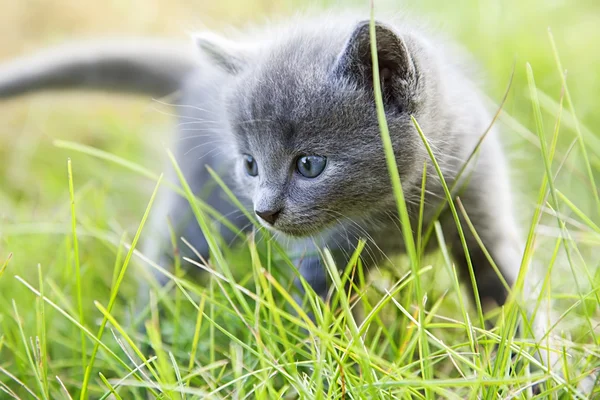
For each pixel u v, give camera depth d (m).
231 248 0.72
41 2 1.05
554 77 0.86
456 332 0.66
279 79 0.62
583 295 0.62
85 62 0.76
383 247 0.66
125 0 1.10
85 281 0.71
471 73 0.69
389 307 0.67
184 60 0.76
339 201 0.62
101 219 0.76
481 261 0.66
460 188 0.64
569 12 1.01
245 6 1.10
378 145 0.62
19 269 0.72
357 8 0.73
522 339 0.60
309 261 0.66
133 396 0.64
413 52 0.61
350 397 0.60
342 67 0.61
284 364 0.60
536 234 0.64
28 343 0.67
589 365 0.61
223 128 0.67
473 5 0.94
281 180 0.62
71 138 0.92
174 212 0.73
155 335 0.61
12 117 0.95
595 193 0.63
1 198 0.82
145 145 0.87
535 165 0.78
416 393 0.58
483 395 0.58
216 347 0.65
